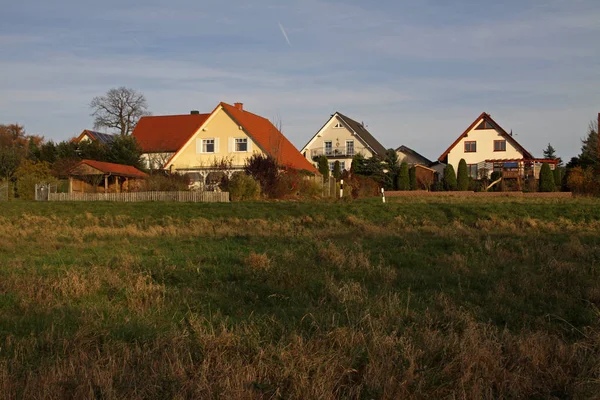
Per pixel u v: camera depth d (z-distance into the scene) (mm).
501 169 51312
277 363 6164
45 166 40312
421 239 15250
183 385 5633
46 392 5418
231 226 20062
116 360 6242
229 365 6055
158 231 18625
